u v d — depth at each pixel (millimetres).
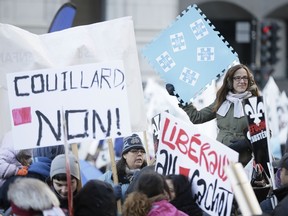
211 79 14469
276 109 24219
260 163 13438
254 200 8719
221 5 59125
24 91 12328
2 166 13172
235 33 59094
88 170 17547
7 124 13242
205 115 14445
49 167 13047
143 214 10844
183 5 58000
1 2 43844
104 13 47188
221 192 11602
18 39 13258
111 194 11078
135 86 13531
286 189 12430
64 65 13328
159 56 14539
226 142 14008
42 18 43969
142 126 13562
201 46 14492
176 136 11961
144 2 46281
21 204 10172
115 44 13484
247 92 14055
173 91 14516
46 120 12297
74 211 11094
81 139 12328
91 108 12359
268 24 41156
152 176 10984
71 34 13430
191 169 11844
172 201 11609
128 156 14016
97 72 12398
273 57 41031
